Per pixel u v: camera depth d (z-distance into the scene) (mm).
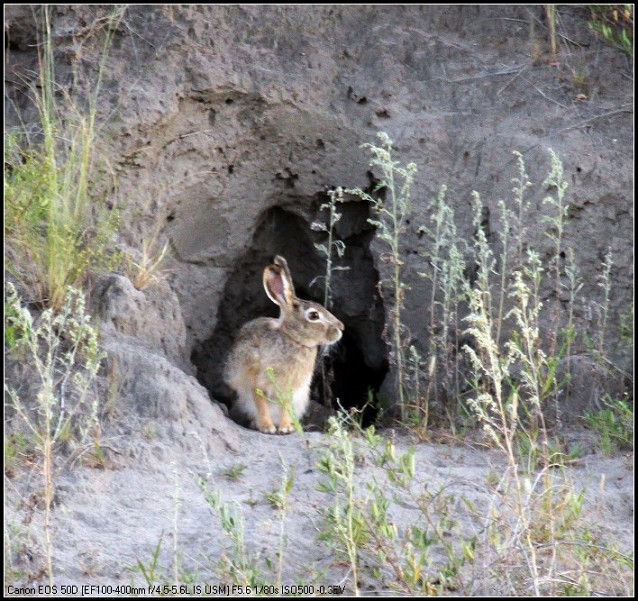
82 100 12461
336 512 8234
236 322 13953
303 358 11633
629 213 12500
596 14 13742
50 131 11422
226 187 13008
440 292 12664
